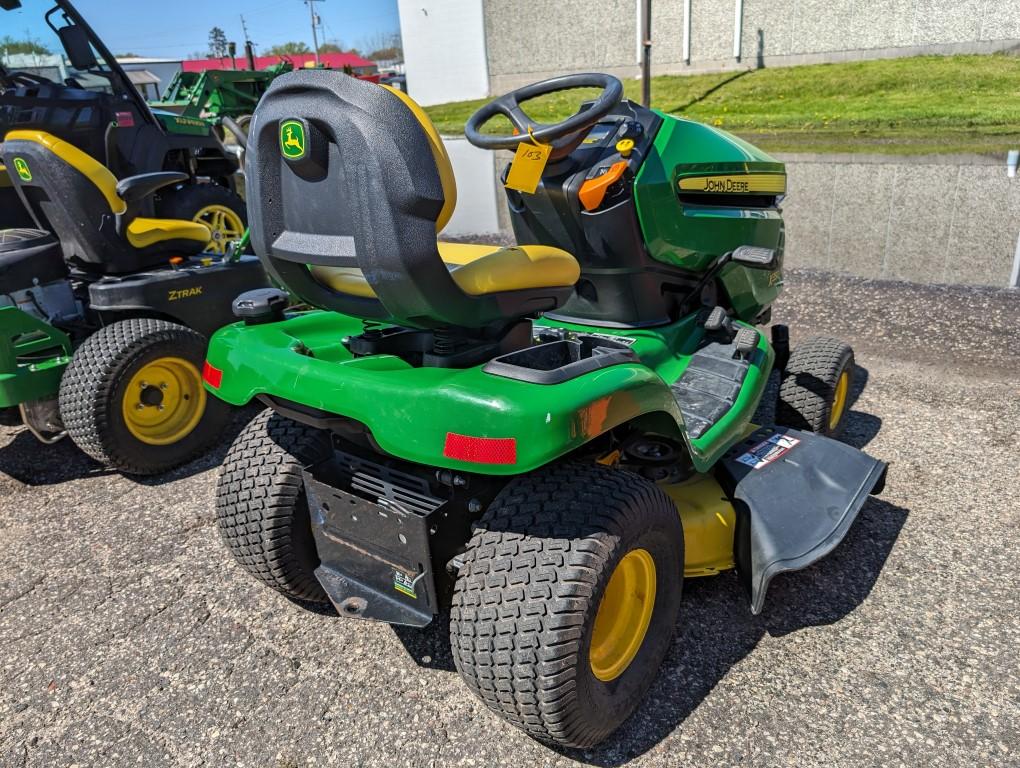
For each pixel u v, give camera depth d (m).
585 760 1.77
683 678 2.01
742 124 9.12
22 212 4.36
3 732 1.93
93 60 5.06
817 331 4.74
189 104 9.99
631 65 14.28
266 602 2.43
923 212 6.07
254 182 1.68
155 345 3.22
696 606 2.29
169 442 3.37
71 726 1.94
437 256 1.52
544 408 1.49
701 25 13.29
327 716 1.94
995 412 3.55
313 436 2.15
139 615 2.38
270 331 2.01
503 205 8.32
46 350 3.32
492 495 1.86
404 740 1.85
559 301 1.95
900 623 2.18
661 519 1.79
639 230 2.68
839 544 2.34
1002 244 5.69
